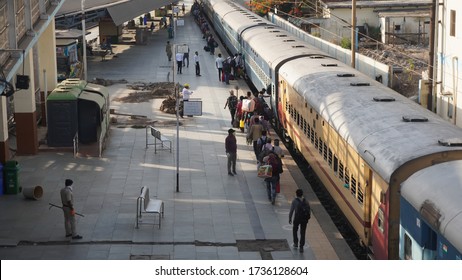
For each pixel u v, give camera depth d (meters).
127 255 20.11
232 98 36.31
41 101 35.91
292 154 31.47
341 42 55.09
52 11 27.84
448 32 33.66
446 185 14.59
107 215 23.31
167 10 95.38
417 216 15.13
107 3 60.38
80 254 20.17
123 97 43.06
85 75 43.19
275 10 69.75
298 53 34.62
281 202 24.78
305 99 26.91
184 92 38.31
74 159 29.88
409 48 57.38
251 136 29.48
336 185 22.28
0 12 21.28
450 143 16.56
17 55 21.53
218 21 70.81
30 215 23.38
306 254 20.25
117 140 33.16
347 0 67.50
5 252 20.31
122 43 68.81
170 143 31.14
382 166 17.08
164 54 62.03
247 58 47.16
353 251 20.77
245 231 22.02
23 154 30.41
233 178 27.48
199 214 23.50
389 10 63.91
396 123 19.19
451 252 13.50
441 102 34.62
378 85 25.39
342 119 21.69
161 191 25.86
